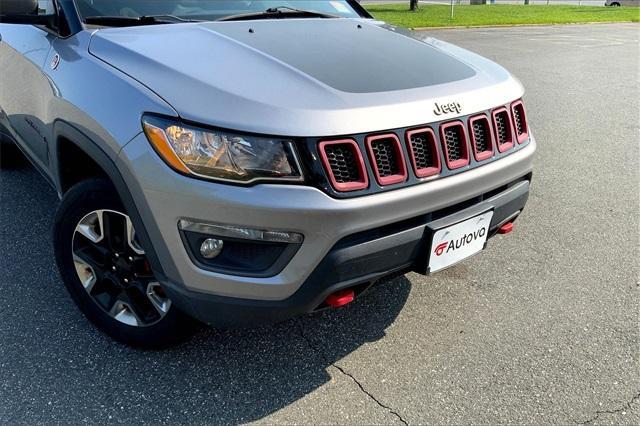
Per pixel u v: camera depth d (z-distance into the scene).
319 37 2.71
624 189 4.62
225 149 1.88
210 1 3.15
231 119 1.89
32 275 3.12
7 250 3.38
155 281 2.35
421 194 2.08
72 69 2.50
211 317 2.06
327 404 2.27
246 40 2.48
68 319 2.74
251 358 2.52
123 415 2.18
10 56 3.38
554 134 6.15
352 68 2.30
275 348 2.59
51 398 2.25
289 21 2.97
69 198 2.46
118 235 2.40
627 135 6.13
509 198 2.49
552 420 2.22
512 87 2.62
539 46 13.27
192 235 1.96
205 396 2.29
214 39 2.46
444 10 21.86
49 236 3.56
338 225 1.92
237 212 1.88
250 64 2.20
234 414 2.21
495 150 2.41
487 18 19.33
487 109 2.38
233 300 2.01
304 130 1.89
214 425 2.16
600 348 2.64
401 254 2.09
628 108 7.33
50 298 2.91
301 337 2.67
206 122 1.90
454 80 2.40
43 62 2.85
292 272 1.95
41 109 2.85
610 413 2.26
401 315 2.87
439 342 2.67
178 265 2.03
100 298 2.55
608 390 2.38
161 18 2.89
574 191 4.57
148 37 2.50
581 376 2.46
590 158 5.38
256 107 1.92
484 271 3.31
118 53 2.36
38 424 2.12
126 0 2.94
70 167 2.70
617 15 23.81
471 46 12.91
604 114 7.01
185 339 2.48
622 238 3.75
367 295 3.03
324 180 1.91
